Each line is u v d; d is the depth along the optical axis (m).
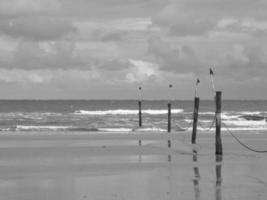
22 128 51.88
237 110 118.56
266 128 56.16
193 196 16.25
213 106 137.88
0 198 15.90
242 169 22.58
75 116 75.38
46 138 38.44
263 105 154.38
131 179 19.53
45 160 25.17
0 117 70.31
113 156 27.03
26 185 18.11
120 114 83.69
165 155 27.78
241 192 16.98
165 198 15.91
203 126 58.09
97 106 138.62
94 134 42.94
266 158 26.97
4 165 23.22
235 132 48.12
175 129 52.53
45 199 15.80
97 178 19.72
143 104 160.00
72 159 25.61
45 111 97.69
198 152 29.50
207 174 21.02
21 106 125.75
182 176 20.39
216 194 16.62
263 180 19.48
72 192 16.86
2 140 36.47
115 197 16.06
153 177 20.06
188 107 132.25
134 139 37.97
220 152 28.45
